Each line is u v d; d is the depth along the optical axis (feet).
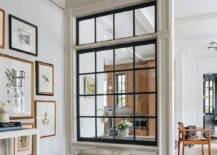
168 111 10.20
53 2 11.75
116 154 10.66
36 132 8.06
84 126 12.71
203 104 31.73
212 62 31.76
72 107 12.25
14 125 7.62
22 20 9.75
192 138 20.35
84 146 11.89
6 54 8.94
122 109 11.97
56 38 11.93
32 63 10.14
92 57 13.19
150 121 11.06
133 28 11.62
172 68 10.28
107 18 12.53
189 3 16.93
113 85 12.30
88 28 13.35
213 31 23.04
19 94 9.34
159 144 10.25
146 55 11.34
